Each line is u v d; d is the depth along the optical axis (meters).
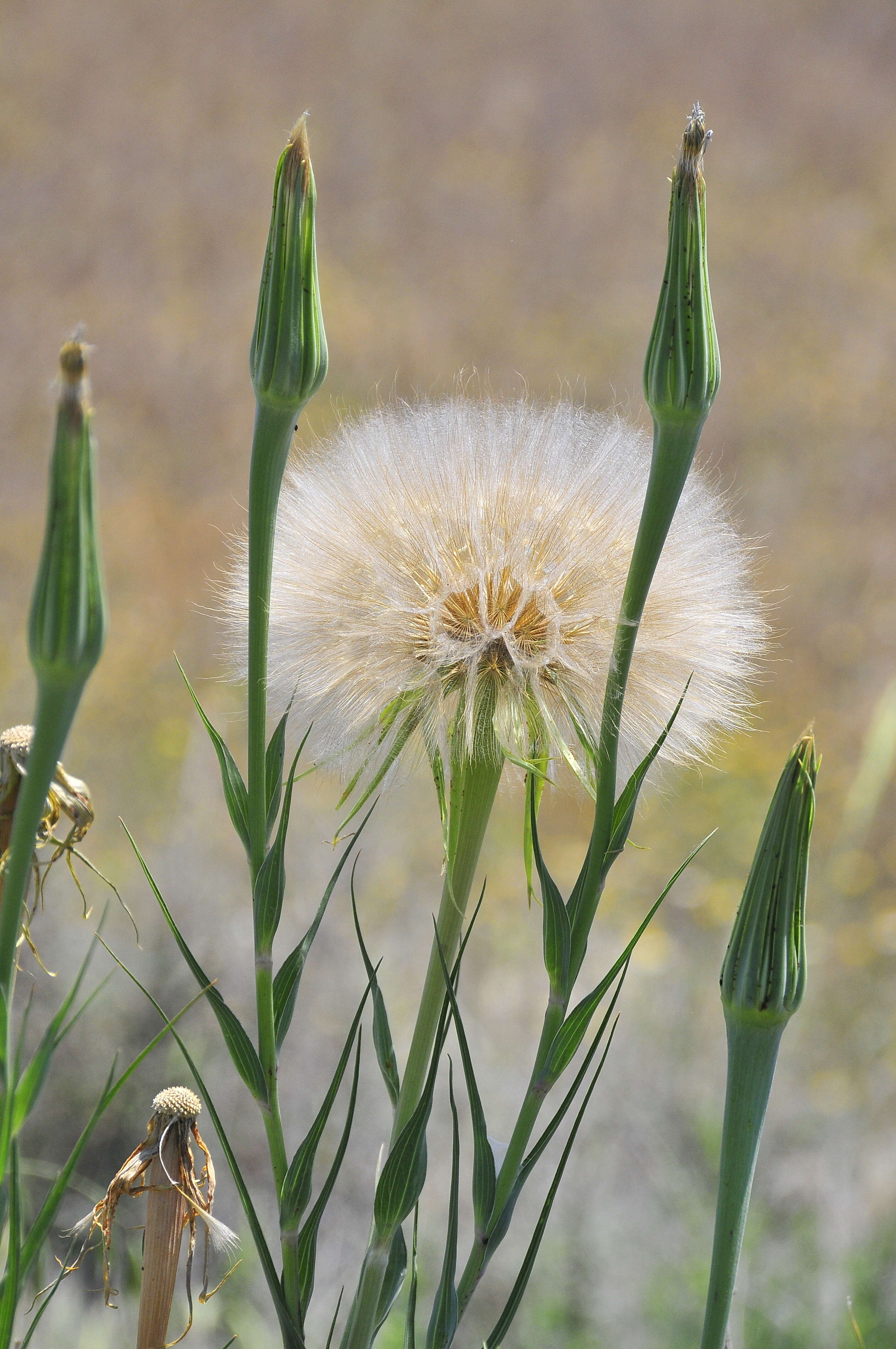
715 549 1.05
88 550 0.92
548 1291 1.88
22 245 7.17
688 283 0.96
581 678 1.03
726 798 3.65
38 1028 2.09
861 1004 2.62
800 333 6.72
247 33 10.23
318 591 1.04
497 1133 2.14
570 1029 0.98
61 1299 1.49
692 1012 2.55
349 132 9.08
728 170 8.69
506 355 6.35
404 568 1.04
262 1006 0.99
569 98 9.60
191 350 6.22
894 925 2.84
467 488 1.05
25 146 8.22
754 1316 1.74
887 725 1.89
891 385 6.10
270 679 1.05
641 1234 1.96
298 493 1.07
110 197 7.75
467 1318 1.88
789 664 4.28
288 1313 0.98
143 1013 2.19
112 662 4.09
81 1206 1.79
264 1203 2.02
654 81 9.73
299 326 0.97
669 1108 2.22
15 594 4.54
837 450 5.58
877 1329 1.70
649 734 1.04
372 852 2.90
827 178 8.53
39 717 0.92
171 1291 0.99
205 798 2.87
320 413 5.46
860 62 10.07
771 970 0.97
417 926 2.78
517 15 10.72
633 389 5.95
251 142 8.69
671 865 3.42
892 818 3.51
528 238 7.79
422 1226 2.03
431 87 9.67
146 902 2.39
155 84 9.39
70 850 0.99
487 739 1.02
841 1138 2.14
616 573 1.04
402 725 1.03
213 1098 2.18
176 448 5.59
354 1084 0.99
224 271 7.18
